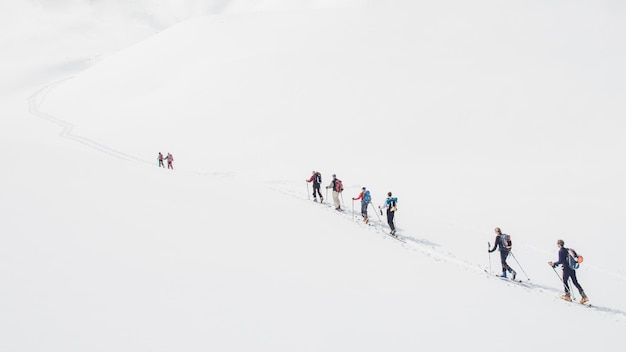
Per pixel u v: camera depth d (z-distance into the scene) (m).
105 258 5.89
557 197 25.14
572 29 58.91
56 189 8.68
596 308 12.87
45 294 4.60
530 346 6.54
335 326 5.57
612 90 43.81
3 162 9.90
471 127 39.00
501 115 40.59
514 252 17.84
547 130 37.69
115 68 72.31
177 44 72.62
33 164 10.47
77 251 5.89
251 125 41.47
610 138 35.59
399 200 25.00
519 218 21.95
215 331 4.71
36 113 58.00
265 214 11.64
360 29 63.53
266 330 5.02
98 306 4.63
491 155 34.16
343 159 34.19
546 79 46.47
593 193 25.52
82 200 8.34
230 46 66.12
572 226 20.75
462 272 11.69
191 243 7.41
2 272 4.85
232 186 16.61
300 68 52.50
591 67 48.91
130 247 6.50
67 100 64.00
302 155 35.03
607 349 7.46
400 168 31.91
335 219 15.31
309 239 10.01
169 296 5.26
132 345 4.08
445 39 58.00
